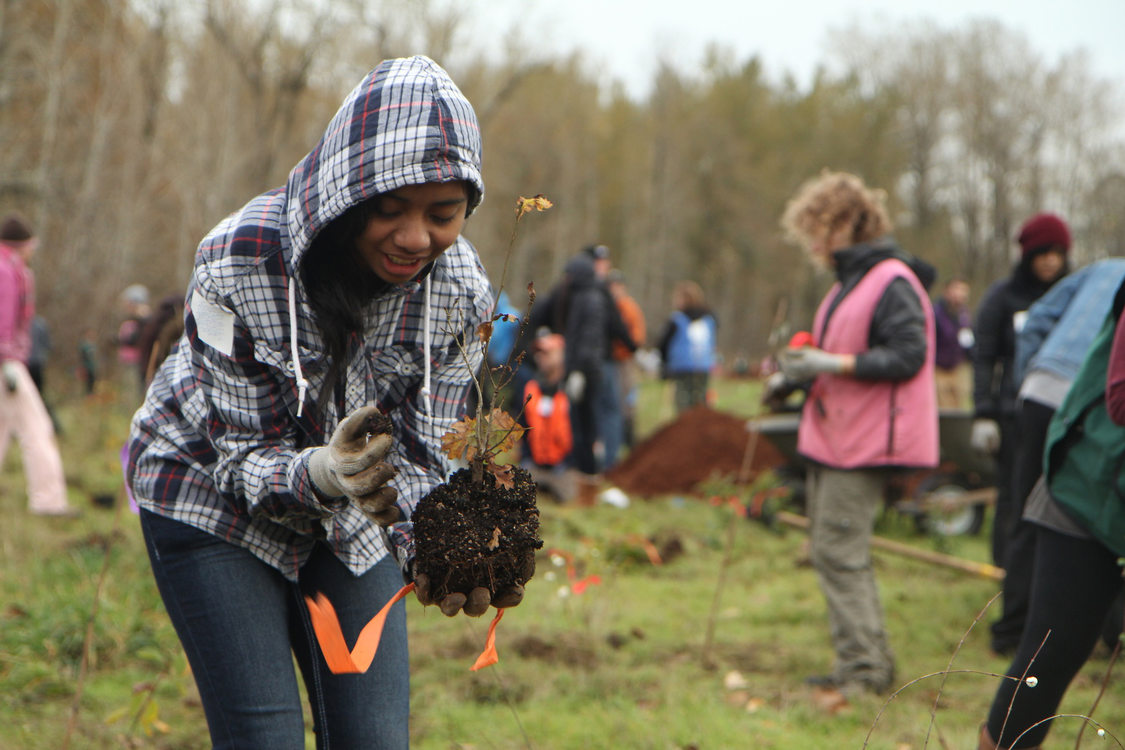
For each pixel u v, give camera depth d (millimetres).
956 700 4023
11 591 4859
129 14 20922
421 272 2107
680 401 11898
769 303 52969
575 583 4809
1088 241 40156
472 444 1938
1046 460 2758
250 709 2025
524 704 3916
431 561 1854
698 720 3721
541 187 54469
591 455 8812
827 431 4129
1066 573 2713
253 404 2012
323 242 1981
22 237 6516
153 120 20281
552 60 23750
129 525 6402
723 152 58219
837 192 4238
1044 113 47656
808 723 3783
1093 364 2715
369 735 2076
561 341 8859
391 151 1810
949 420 7473
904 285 4039
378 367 2168
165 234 21297
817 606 5375
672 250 59094
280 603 2145
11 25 19656
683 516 7836
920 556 5539
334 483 1830
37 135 20531
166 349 3357
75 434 10250
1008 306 5336
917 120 50188
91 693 3869
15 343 6414
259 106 18172
